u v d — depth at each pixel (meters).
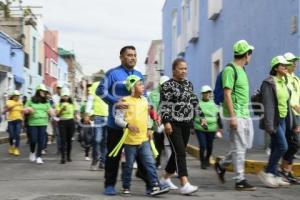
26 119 12.78
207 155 11.69
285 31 13.70
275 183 8.62
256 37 16.36
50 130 16.11
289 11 13.38
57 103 13.24
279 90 8.55
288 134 9.02
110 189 7.82
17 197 7.61
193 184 9.03
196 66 26.81
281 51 14.02
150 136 7.77
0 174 10.41
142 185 8.88
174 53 34.75
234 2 18.98
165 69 39.75
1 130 27.12
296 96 9.30
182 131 7.84
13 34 33.97
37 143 12.73
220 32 21.27
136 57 7.90
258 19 16.12
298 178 9.65
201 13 25.44
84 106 13.32
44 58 43.78
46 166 11.94
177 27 33.06
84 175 10.23
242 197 7.68
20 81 32.22
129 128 7.54
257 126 15.84
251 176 10.45
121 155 7.88
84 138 13.52
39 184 8.95
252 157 12.09
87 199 7.43
